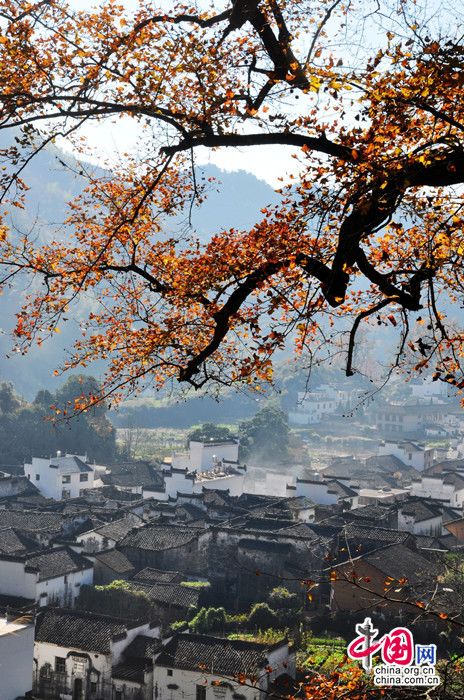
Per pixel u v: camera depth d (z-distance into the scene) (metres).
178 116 12.92
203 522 75.88
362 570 54.00
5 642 38.16
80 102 13.02
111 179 15.27
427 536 71.69
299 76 11.99
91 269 13.87
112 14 13.33
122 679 43.69
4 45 13.04
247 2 12.28
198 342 15.56
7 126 12.80
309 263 12.14
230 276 13.98
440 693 11.95
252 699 40.50
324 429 162.12
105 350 15.86
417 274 11.62
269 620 53.25
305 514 78.19
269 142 11.91
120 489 95.00
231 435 124.50
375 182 10.93
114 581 58.59
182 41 12.91
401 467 114.44
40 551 58.84
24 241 15.03
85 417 112.19
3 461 106.06
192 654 42.78
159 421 158.12
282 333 12.57
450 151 11.09
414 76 11.15
